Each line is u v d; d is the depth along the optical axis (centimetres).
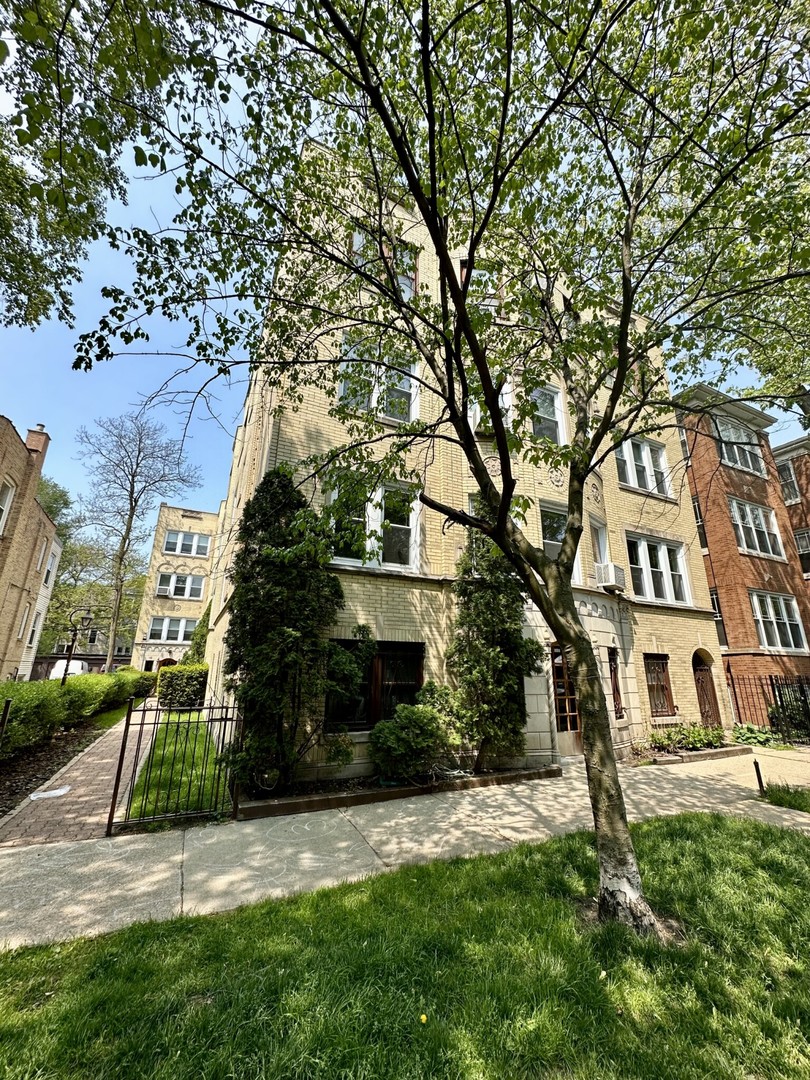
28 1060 208
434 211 342
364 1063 208
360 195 600
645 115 497
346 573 806
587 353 573
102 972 272
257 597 661
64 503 3753
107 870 421
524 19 371
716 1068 212
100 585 3045
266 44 382
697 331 609
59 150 288
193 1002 249
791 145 550
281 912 343
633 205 498
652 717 1151
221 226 443
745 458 1845
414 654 852
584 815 590
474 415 1020
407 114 470
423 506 932
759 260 478
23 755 867
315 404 866
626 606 1140
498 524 436
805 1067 214
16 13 279
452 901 358
